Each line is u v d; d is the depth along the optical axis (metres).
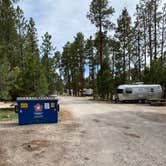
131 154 7.14
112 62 50.53
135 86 35.62
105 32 43.84
